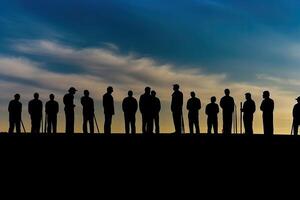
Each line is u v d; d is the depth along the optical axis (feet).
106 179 83.46
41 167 83.71
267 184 82.89
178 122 101.09
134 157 84.64
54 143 84.84
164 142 85.51
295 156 83.97
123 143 85.56
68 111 102.42
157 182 83.30
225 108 101.81
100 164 84.23
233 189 82.84
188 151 84.84
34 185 82.84
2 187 82.33
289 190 82.53
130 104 99.91
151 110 99.86
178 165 84.23
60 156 84.33
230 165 84.02
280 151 84.38
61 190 82.79
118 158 84.58
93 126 101.60
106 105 99.71
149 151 84.89
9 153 83.92
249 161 84.12
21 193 82.33
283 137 85.81
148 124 100.27
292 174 83.20
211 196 82.64
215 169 83.87
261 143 84.94
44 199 82.43
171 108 101.04
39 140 84.84
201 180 83.35
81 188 83.10
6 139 84.58
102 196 82.58
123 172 83.82
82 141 85.30
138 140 85.81
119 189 82.99
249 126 101.50
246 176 83.46
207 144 85.20
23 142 84.58
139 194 82.74
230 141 85.40
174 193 82.79
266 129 100.53
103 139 85.66
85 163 84.17
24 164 83.66
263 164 83.87
